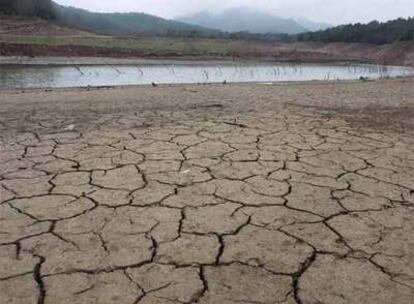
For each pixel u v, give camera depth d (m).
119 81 12.75
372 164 3.33
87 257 1.87
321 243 2.04
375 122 5.20
